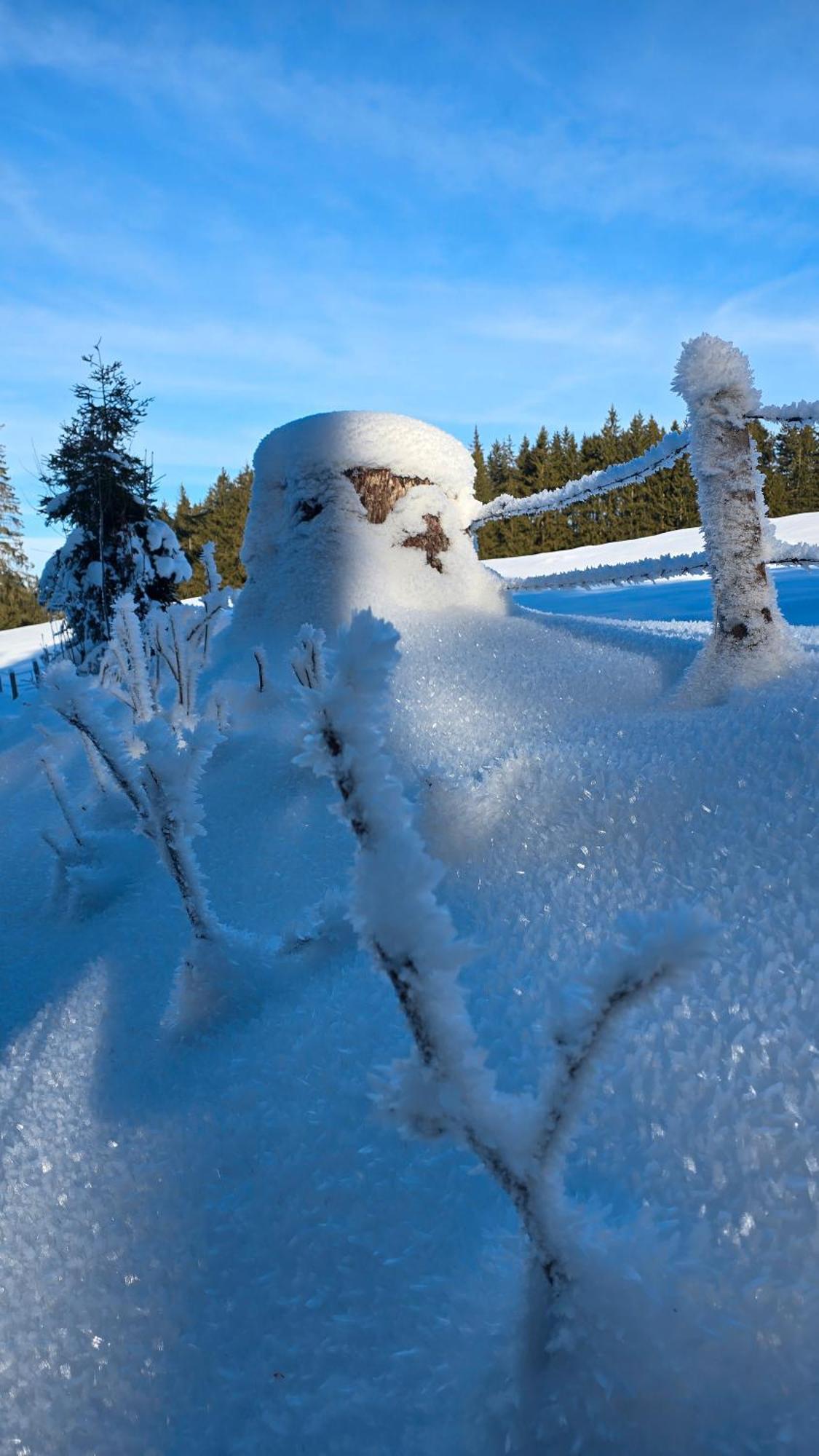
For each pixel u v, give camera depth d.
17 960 2.15
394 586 4.09
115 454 13.93
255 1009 1.49
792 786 1.52
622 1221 0.84
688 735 1.85
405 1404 0.80
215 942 1.56
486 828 1.71
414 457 4.17
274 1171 1.11
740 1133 0.90
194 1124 1.26
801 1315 0.73
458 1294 0.87
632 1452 0.67
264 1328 0.93
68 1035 1.68
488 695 2.88
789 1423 0.66
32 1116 1.46
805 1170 0.84
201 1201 1.12
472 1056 0.69
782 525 20.73
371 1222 1.00
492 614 3.94
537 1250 0.73
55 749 4.15
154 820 1.54
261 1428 0.84
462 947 0.67
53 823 3.24
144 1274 1.05
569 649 3.25
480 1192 0.99
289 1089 1.25
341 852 2.15
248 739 2.96
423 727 2.66
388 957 0.67
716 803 1.55
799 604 8.61
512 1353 0.75
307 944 1.62
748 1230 0.80
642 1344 0.71
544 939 1.36
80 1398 0.94
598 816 1.63
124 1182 1.21
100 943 2.09
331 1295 0.93
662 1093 0.98
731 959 1.16
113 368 13.90
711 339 2.39
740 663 2.46
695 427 2.46
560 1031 0.67
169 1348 0.95
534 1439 0.70
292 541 4.30
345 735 0.65
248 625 4.39
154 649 3.85
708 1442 0.67
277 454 4.43
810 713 1.78
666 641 3.20
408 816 0.67
